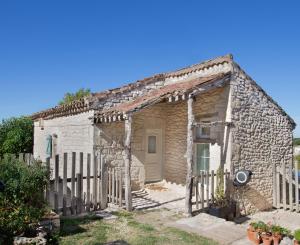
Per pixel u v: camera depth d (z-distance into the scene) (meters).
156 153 12.77
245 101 10.79
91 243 6.36
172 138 12.62
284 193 11.38
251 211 10.75
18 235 6.00
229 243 6.59
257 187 11.02
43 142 15.82
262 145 11.30
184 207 9.66
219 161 10.55
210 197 10.30
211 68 11.34
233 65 10.52
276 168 11.62
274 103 11.90
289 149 12.46
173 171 12.45
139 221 8.12
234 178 10.15
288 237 6.58
